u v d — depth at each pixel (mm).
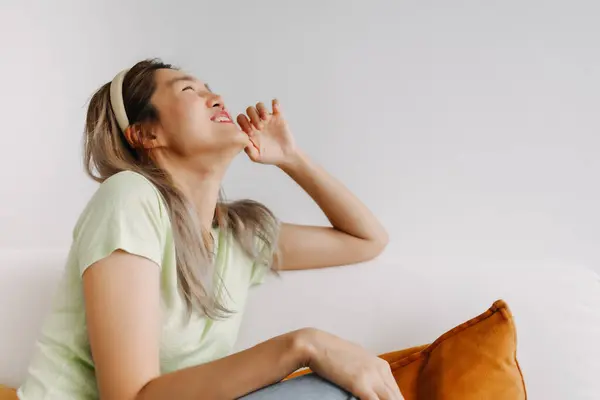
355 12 1681
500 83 1640
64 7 1771
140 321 867
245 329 1242
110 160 1147
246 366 821
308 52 1690
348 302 1238
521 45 1635
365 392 796
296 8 1697
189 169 1145
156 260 926
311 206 1680
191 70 1729
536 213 1624
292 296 1258
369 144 1671
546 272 1232
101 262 887
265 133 1322
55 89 1767
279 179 1690
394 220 1665
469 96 1647
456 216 1646
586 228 1605
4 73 1774
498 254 1634
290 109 1693
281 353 817
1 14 1779
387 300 1228
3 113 1773
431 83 1658
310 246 1288
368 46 1676
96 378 934
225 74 1717
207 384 819
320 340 824
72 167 1758
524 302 1180
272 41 1703
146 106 1137
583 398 1095
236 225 1237
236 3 1718
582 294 1189
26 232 1771
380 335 1204
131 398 831
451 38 1655
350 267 1292
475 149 1645
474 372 1013
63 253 1267
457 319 1192
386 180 1667
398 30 1669
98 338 858
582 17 1616
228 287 1190
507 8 1642
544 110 1625
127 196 958
